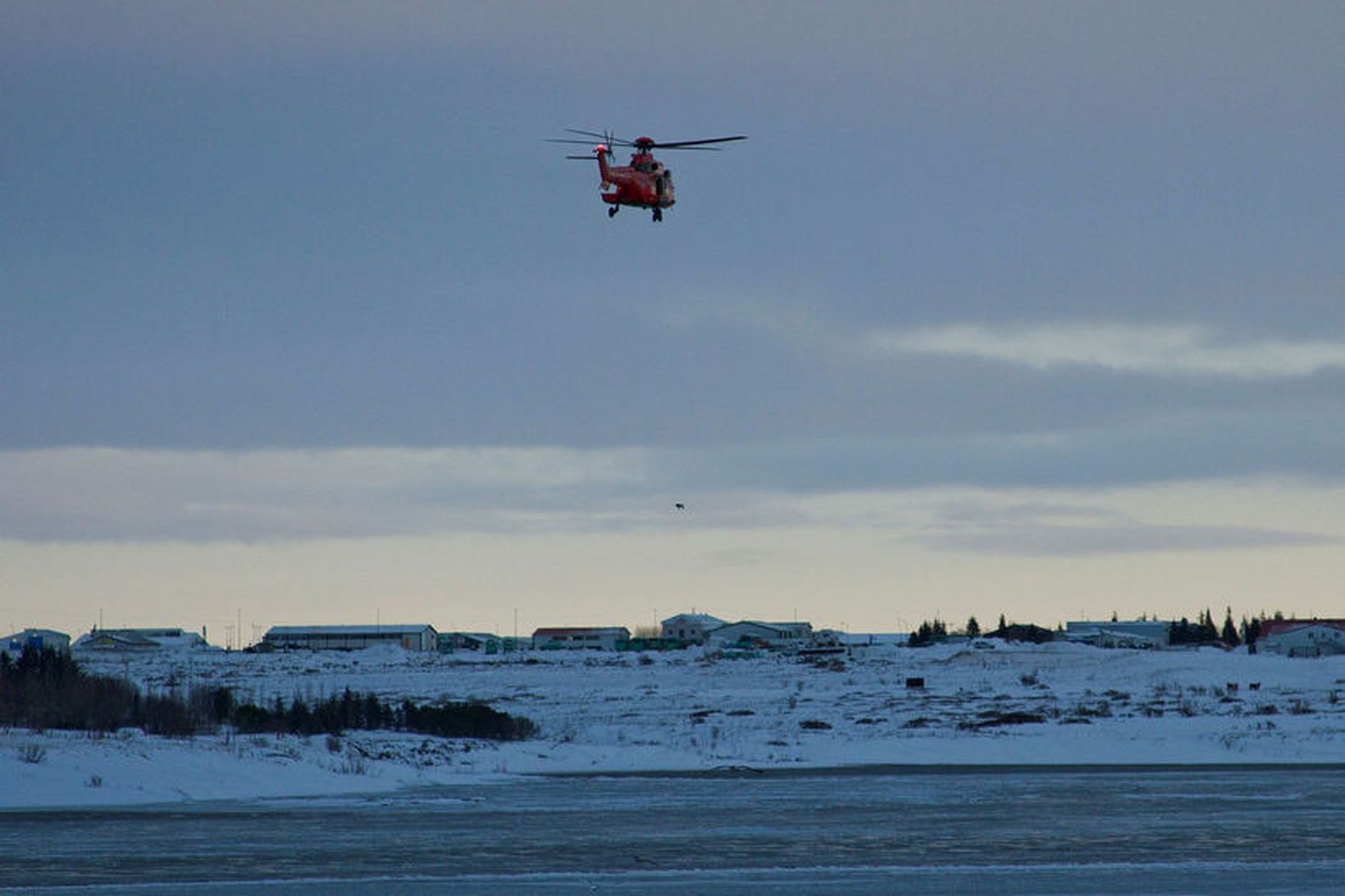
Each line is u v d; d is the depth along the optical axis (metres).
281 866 127.31
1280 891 112.25
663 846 141.38
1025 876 121.06
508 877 121.06
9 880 119.75
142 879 120.00
